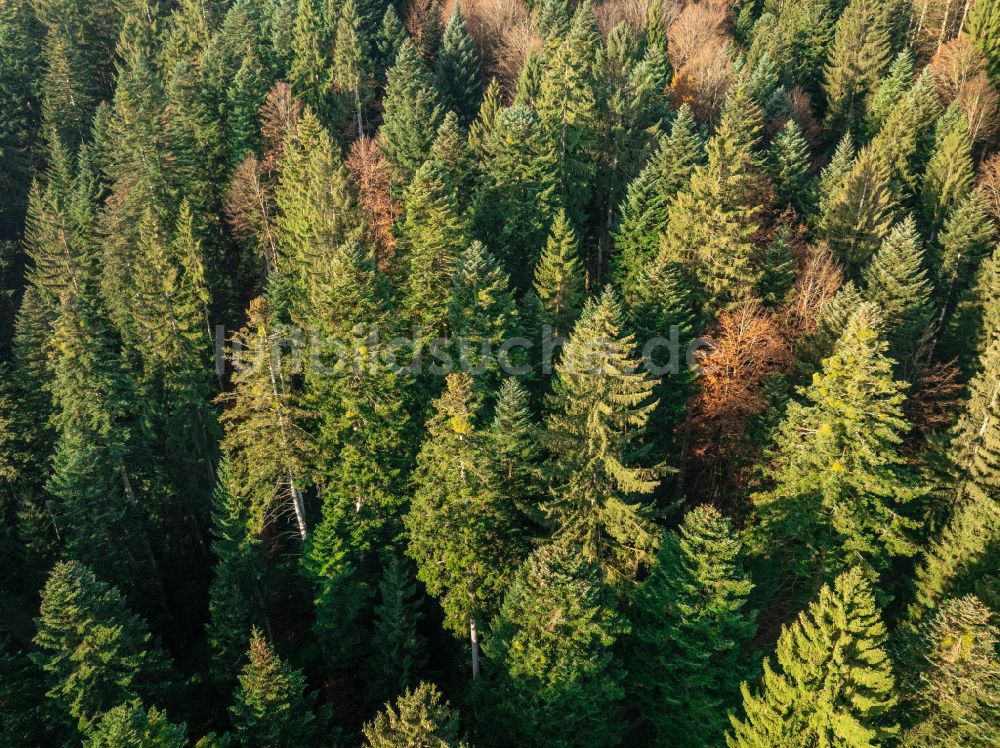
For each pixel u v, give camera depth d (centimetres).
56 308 5469
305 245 4853
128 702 2752
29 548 4388
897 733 2297
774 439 3556
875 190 4853
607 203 6097
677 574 2911
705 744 2889
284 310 5009
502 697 2920
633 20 8181
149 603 4366
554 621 2714
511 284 5169
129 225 5628
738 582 2836
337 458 3684
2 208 6938
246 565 3762
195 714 3722
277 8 8112
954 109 5838
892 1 7544
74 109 7919
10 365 5638
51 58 7881
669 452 4197
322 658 3959
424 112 5981
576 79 5850
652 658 3014
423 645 3666
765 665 2483
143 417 4672
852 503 3134
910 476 3234
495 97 6781
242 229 5844
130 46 8644
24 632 4131
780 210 5512
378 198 5194
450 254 4397
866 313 3084
